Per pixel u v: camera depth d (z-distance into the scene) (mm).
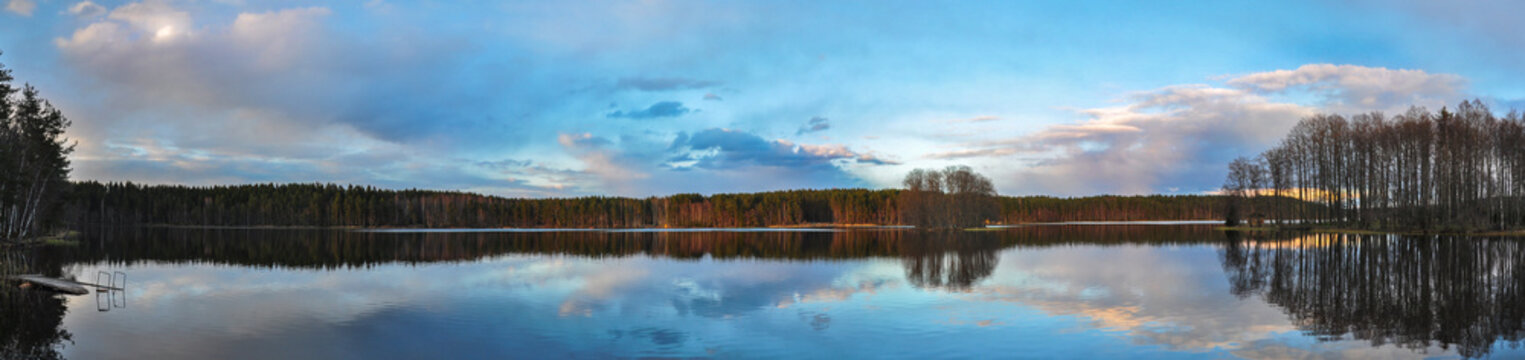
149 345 18953
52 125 70562
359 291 30219
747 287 31297
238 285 32719
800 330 20703
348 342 19328
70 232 101250
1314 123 90312
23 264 46562
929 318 22328
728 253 57344
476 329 21141
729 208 198625
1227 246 56281
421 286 32188
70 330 21000
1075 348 17906
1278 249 51594
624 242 82625
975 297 26891
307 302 26719
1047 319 21859
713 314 23703
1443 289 27578
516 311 24484
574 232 135375
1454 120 71500
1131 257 45750
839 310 24203
